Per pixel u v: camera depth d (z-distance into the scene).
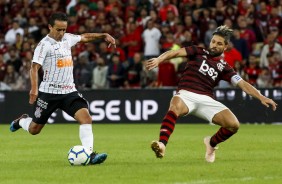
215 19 86.69
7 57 89.38
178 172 32.69
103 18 90.06
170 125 34.75
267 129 67.75
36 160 38.88
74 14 94.50
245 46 83.31
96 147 47.97
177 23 86.75
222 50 36.06
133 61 84.75
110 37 37.97
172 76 80.50
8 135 61.09
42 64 35.91
